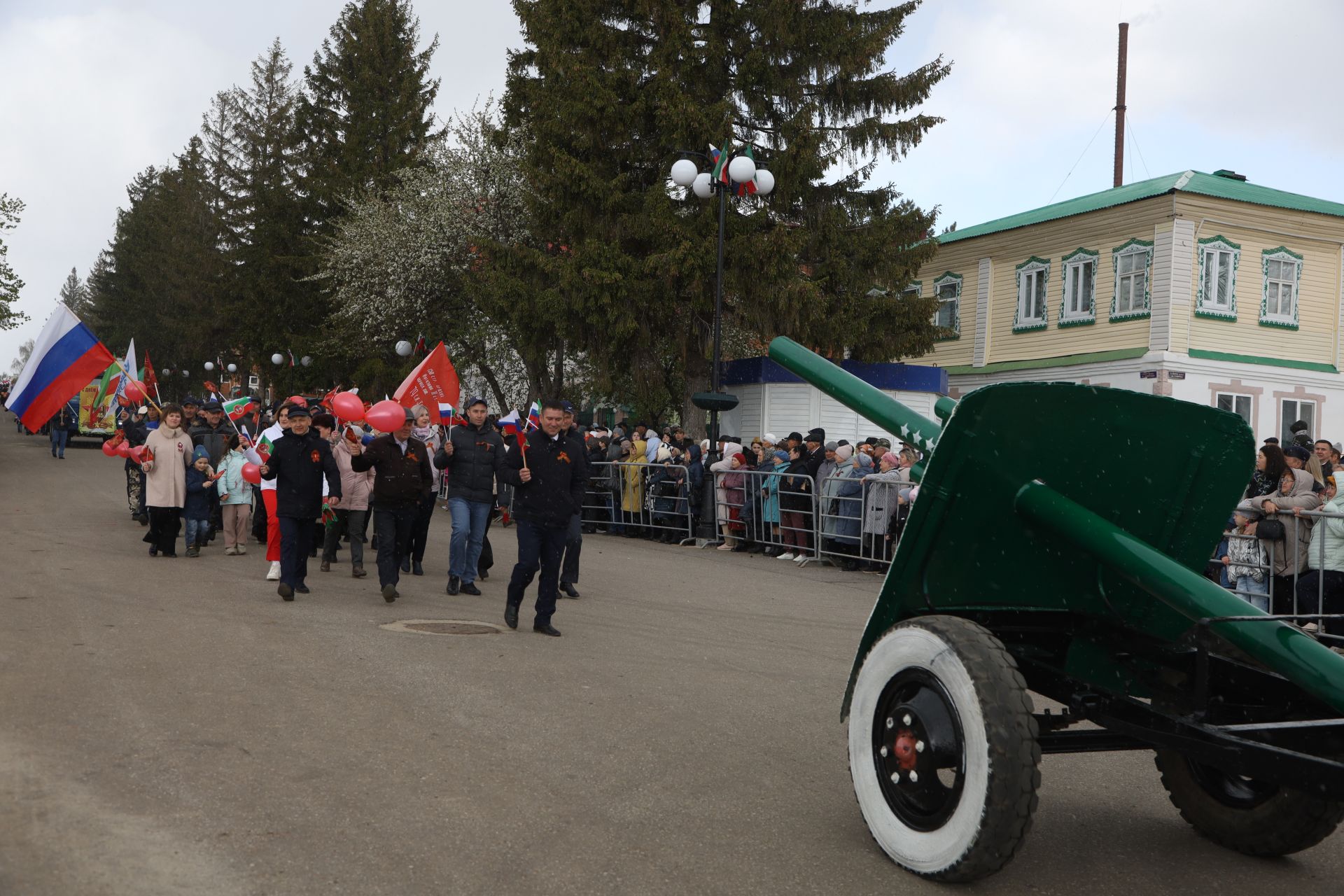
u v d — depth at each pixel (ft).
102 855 12.71
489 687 22.35
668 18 75.10
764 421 73.87
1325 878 14.51
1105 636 15.85
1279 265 85.76
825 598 38.34
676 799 16.03
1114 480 14.83
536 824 14.62
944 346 103.14
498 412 114.93
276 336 149.79
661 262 73.72
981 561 14.82
